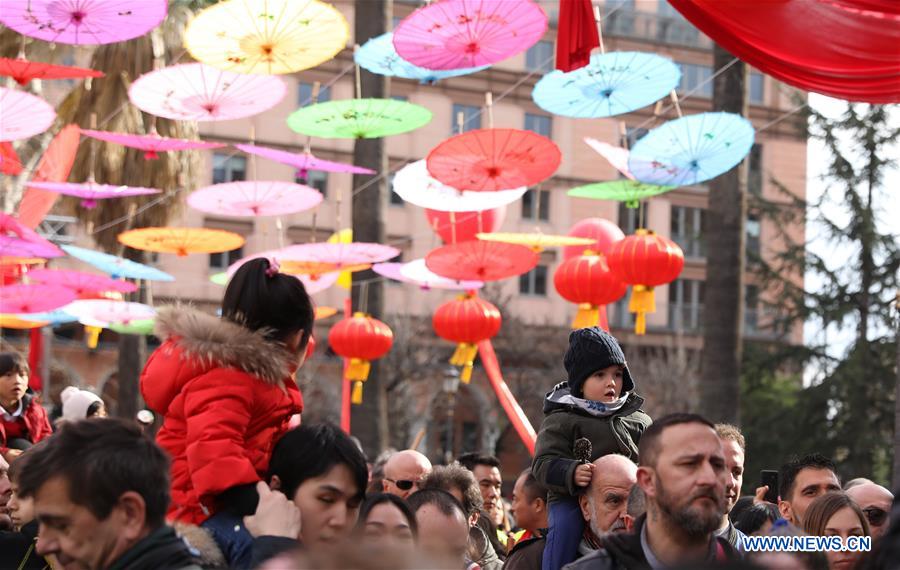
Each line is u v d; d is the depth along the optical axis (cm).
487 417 7888
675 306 8775
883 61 1244
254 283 888
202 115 1817
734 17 1258
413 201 2120
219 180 7475
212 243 2611
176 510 838
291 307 888
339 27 1580
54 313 3431
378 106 1927
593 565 765
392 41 1566
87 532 616
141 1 1516
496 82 8100
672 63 1761
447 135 8019
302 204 2322
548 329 8050
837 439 5822
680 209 8738
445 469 1385
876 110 6034
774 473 1377
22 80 1733
